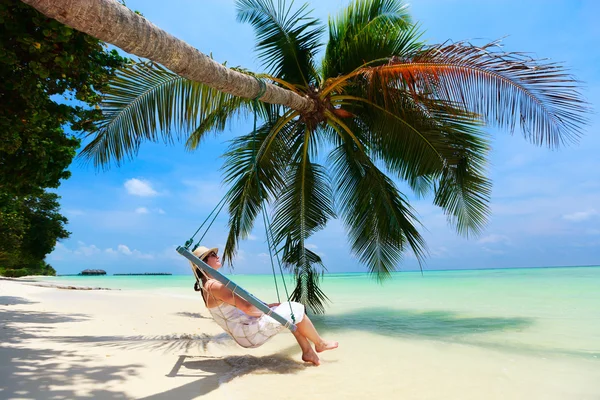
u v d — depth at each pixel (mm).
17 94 4598
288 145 8938
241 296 3584
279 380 3416
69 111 5180
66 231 36031
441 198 7738
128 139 6477
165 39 3244
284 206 8633
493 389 3221
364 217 8188
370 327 6707
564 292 12906
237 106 8312
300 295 8242
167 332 6062
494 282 20656
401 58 5805
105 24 2723
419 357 4371
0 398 2623
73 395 2771
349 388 3211
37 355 3908
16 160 5574
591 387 3291
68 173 6504
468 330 6211
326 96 7648
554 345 5000
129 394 2873
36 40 3984
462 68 5199
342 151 9109
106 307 9977
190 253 3623
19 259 39062
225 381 3275
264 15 8156
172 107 6648
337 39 8492
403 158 7820
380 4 8258
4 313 7602
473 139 7332
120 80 6008
